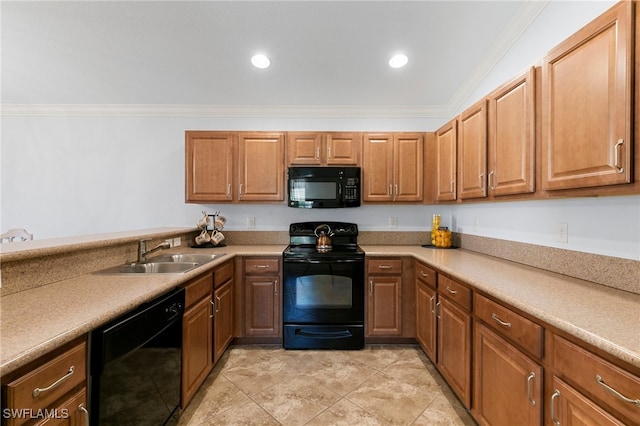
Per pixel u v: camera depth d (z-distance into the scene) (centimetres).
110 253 171
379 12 168
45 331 82
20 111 287
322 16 171
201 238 264
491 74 210
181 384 150
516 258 186
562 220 148
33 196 290
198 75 235
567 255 145
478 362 141
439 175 247
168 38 191
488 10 165
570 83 111
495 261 192
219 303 204
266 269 240
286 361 218
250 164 259
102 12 168
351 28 181
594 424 79
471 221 246
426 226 293
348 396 176
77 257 147
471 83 236
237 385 187
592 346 81
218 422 154
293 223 286
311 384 188
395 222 293
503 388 121
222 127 291
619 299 108
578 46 108
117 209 293
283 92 259
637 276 113
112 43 196
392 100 273
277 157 260
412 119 290
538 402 100
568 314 94
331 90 255
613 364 75
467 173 195
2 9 165
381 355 227
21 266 120
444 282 179
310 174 253
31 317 93
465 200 202
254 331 240
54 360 81
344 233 278
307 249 259
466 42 192
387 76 233
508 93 151
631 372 71
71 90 258
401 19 172
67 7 164
